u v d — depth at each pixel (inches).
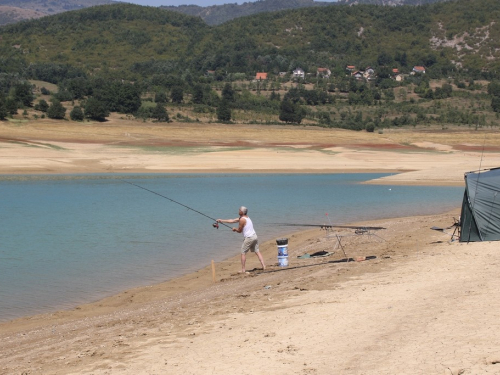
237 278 609.9
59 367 325.1
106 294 563.2
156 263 695.7
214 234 892.6
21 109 4146.2
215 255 741.3
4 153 2501.2
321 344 327.3
